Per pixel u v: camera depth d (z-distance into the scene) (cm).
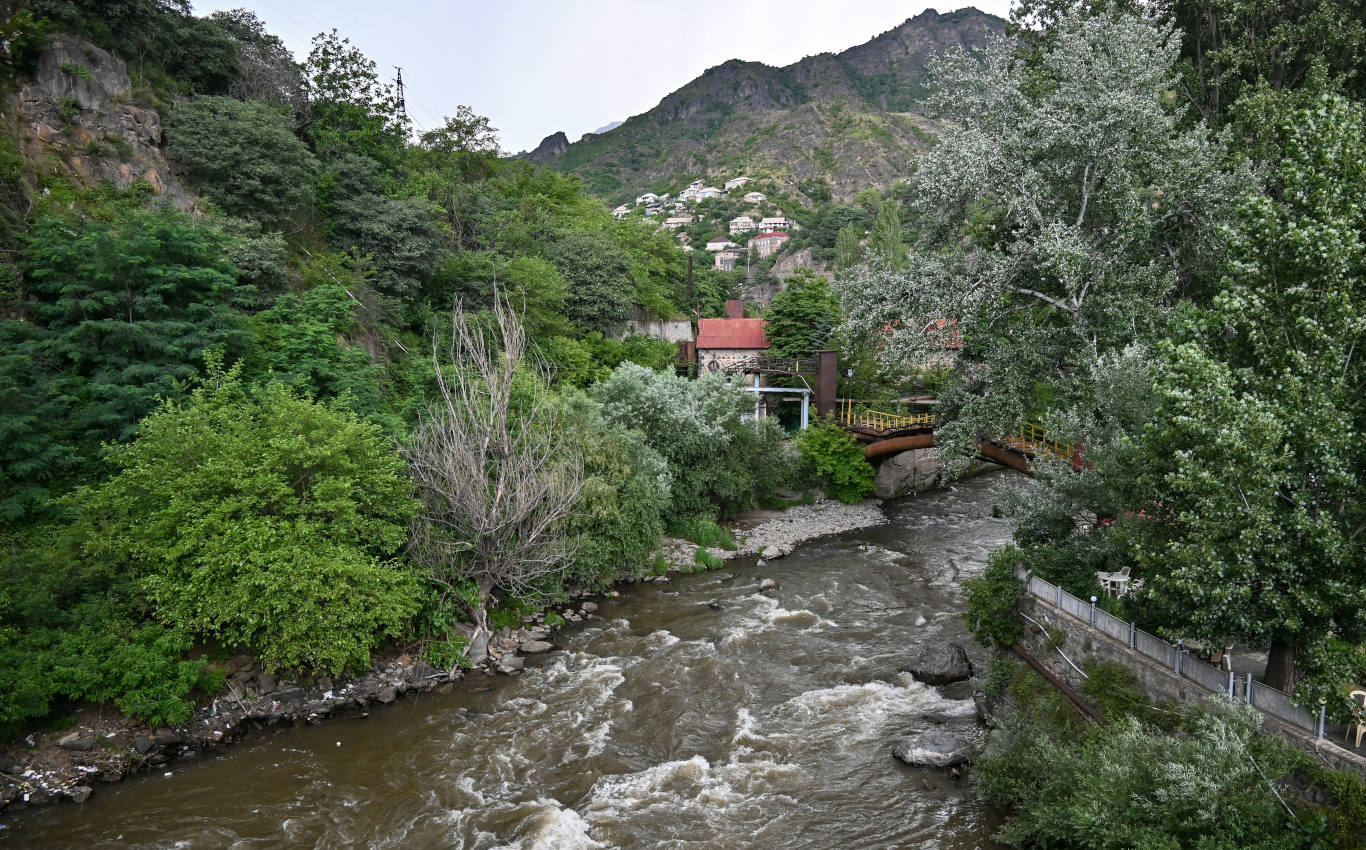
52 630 1845
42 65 2997
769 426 4269
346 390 2642
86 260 2478
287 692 2091
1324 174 1309
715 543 3762
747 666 2406
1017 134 2681
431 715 2103
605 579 3061
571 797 1731
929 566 3509
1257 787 1133
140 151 3147
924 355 2889
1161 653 1530
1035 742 1592
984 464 5984
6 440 2064
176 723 1875
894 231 8362
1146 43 2614
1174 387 1377
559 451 2820
